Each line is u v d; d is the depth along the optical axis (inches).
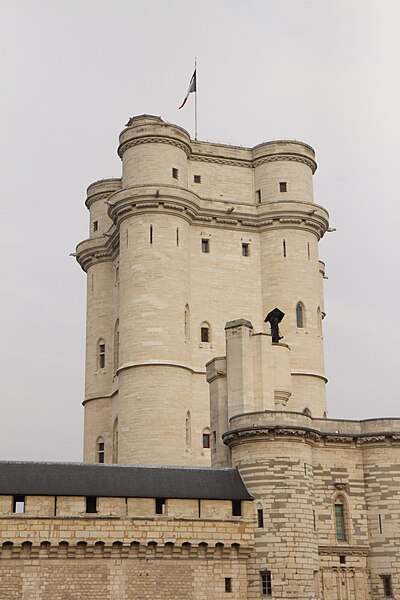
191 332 3115.2
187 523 2198.6
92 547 2122.3
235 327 2608.3
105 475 2223.2
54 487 2144.4
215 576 2198.6
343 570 2364.7
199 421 3029.0
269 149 3341.5
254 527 2250.2
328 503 2396.7
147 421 2915.8
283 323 3179.1
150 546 2165.4
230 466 2448.3
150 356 2970.0
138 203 3075.8
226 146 3361.2
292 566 2214.6
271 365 2605.8
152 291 3024.1
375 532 2407.7
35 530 2086.6
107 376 3356.3
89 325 3474.4
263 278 3250.5
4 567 2068.2
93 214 3592.5
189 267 3159.5
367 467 2453.2
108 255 3467.0
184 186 3201.3
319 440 2423.7
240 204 3265.3
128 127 3213.6
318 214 3297.2
